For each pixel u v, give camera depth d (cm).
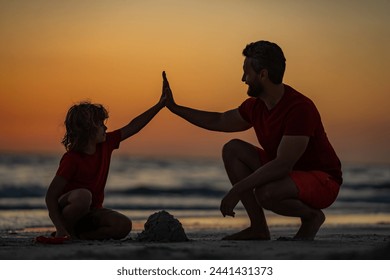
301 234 536
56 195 549
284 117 514
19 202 1675
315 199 517
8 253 468
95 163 566
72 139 562
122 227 562
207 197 2088
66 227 555
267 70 515
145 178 2583
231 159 539
